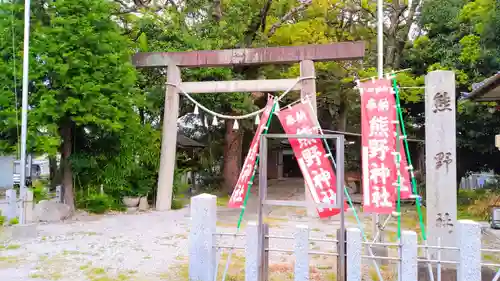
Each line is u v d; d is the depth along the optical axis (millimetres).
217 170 23047
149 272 6527
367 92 5918
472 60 14398
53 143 11141
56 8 11445
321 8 18500
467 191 18969
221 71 15445
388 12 19906
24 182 10344
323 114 25047
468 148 16781
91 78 11602
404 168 5879
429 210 5957
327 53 12805
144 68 15352
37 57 11281
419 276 5664
